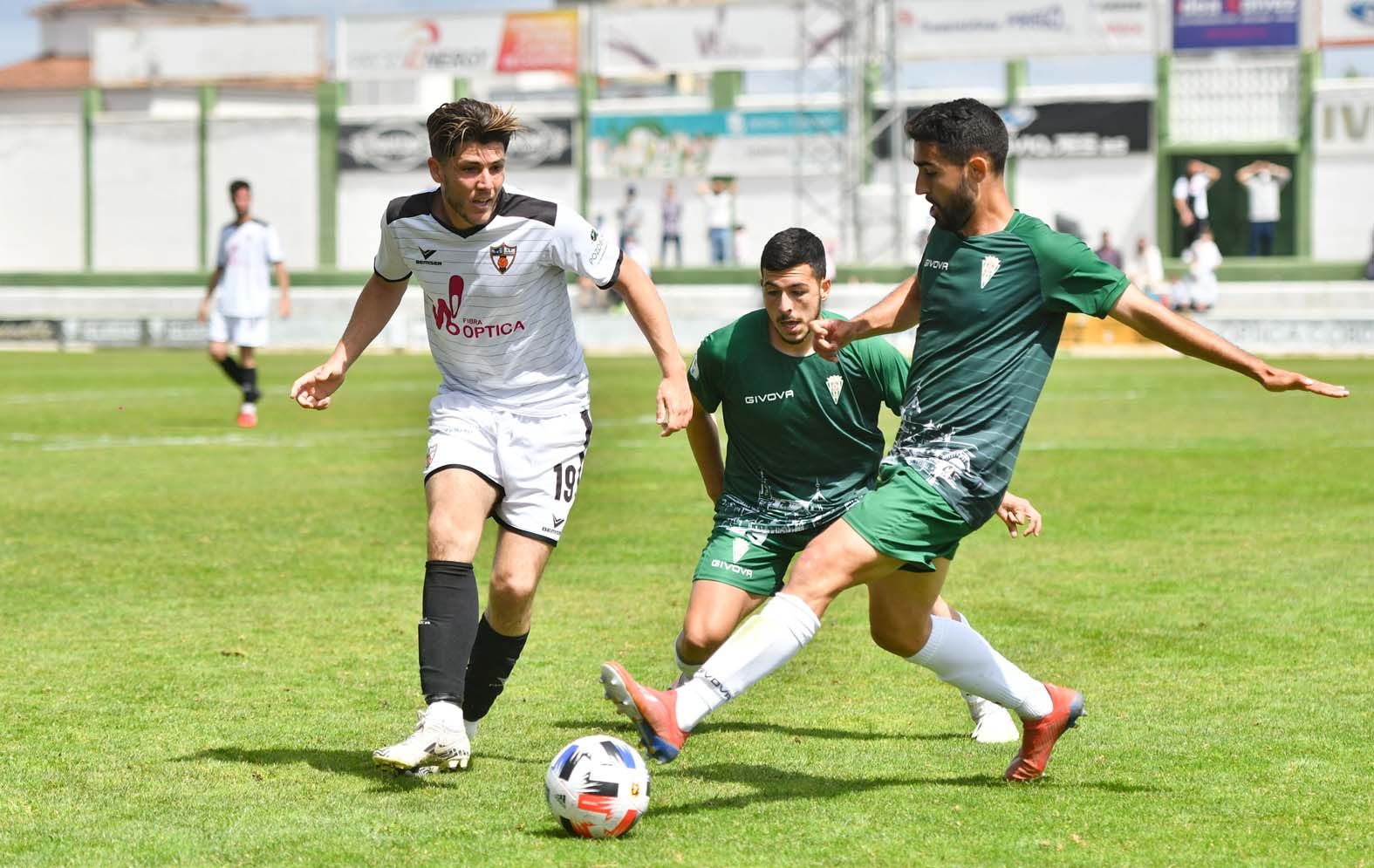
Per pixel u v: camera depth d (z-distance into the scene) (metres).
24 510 25.91
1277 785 11.23
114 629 16.94
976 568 20.86
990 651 11.23
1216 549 22.23
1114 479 30.28
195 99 119.31
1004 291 10.52
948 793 11.10
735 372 12.18
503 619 11.97
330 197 107.31
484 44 105.62
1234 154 96.00
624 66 103.81
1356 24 93.75
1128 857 9.62
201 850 9.77
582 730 12.99
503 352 11.78
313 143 107.19
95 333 89.56
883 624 11.12
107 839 9.99
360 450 35.75
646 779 10.13
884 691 14.41
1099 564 21.14
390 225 11.64
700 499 27.94
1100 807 10.72
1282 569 20.56
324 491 28.59
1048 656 15.68
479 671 12.09
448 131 11.03
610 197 102.69
